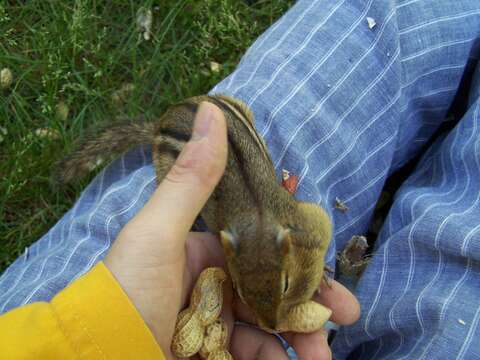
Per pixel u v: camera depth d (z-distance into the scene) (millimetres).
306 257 372
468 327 376
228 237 367
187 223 324
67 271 421
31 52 597
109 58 592
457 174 471
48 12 601
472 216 420
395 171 597
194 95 603
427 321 398
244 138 404
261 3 634
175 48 608
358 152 489
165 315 327
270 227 374
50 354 294
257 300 354
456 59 518
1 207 555
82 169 526
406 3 511
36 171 561
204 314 358
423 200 461
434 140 583
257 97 470
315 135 472
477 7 521
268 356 405
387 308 428
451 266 413
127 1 613
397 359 398
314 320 372
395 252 445
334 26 499
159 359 307
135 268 313
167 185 322
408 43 505
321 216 400
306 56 488
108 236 435
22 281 426
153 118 592
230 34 611
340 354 470
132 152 513
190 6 616
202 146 315
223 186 398
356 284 491
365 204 508
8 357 291
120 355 300
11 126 573
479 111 486
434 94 530
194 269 396
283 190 414
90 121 587
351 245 508
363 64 493
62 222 483
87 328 297
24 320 299
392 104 499
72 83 591
